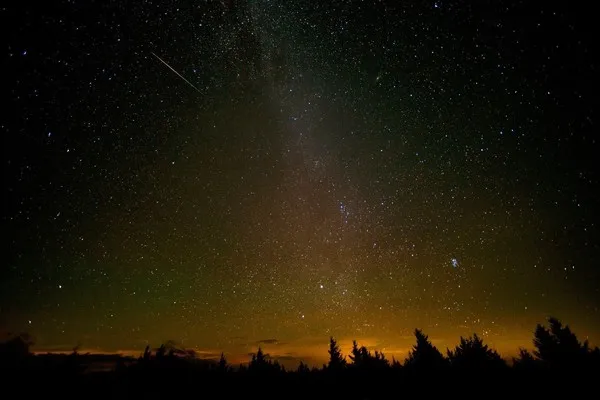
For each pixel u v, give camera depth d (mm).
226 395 9852
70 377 7973
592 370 7715
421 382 9539
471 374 9023
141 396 8391
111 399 7816
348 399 9797
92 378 8398
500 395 8031
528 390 7891
